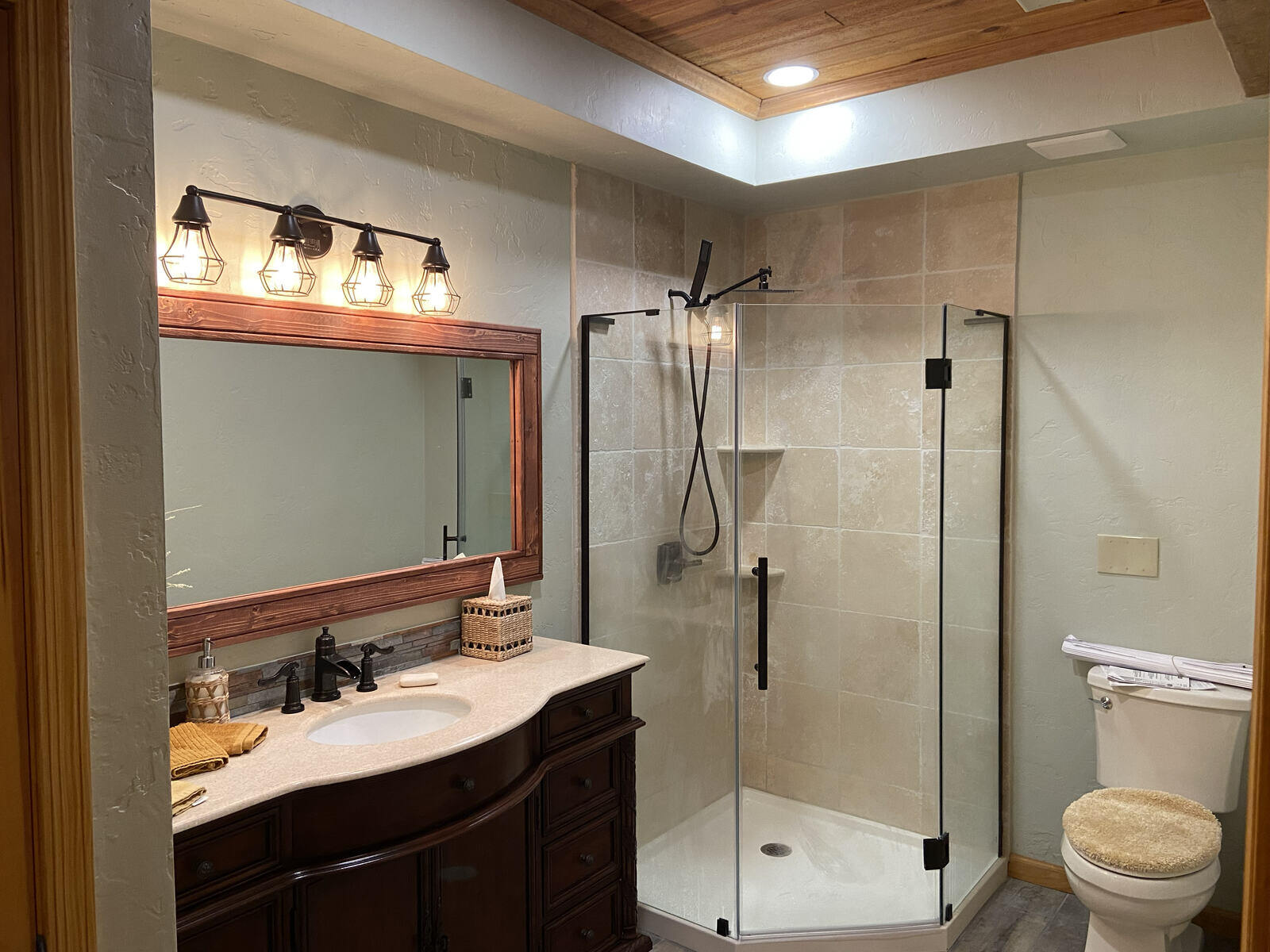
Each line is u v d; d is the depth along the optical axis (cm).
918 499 258
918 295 327
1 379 93
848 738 270
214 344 200
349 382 228
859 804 270
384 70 212
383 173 234
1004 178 306
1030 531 308
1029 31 257
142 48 105
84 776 100
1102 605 296
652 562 278
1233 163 269
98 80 101
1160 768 270
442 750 186
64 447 97
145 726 108
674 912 274
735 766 260
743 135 313
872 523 263
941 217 320
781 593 272
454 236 253
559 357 288
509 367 271
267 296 210
